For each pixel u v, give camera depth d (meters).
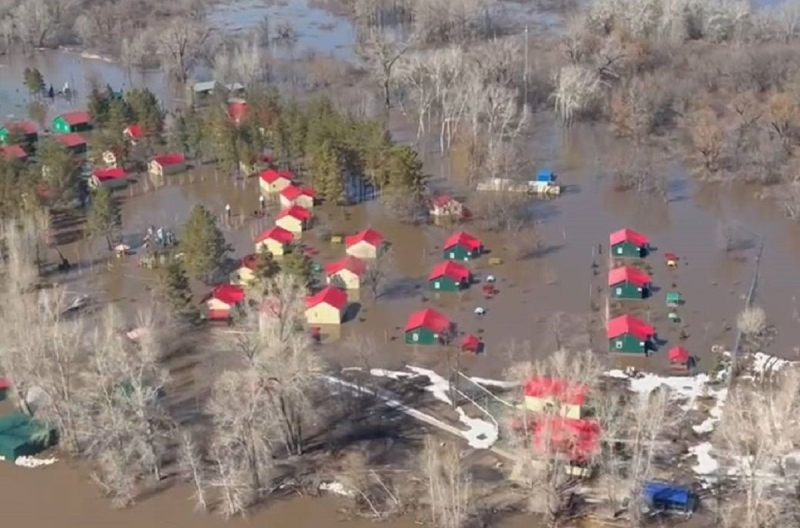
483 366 92.50
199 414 86.06
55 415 82.56
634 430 77.88
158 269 113.38
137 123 154.38
